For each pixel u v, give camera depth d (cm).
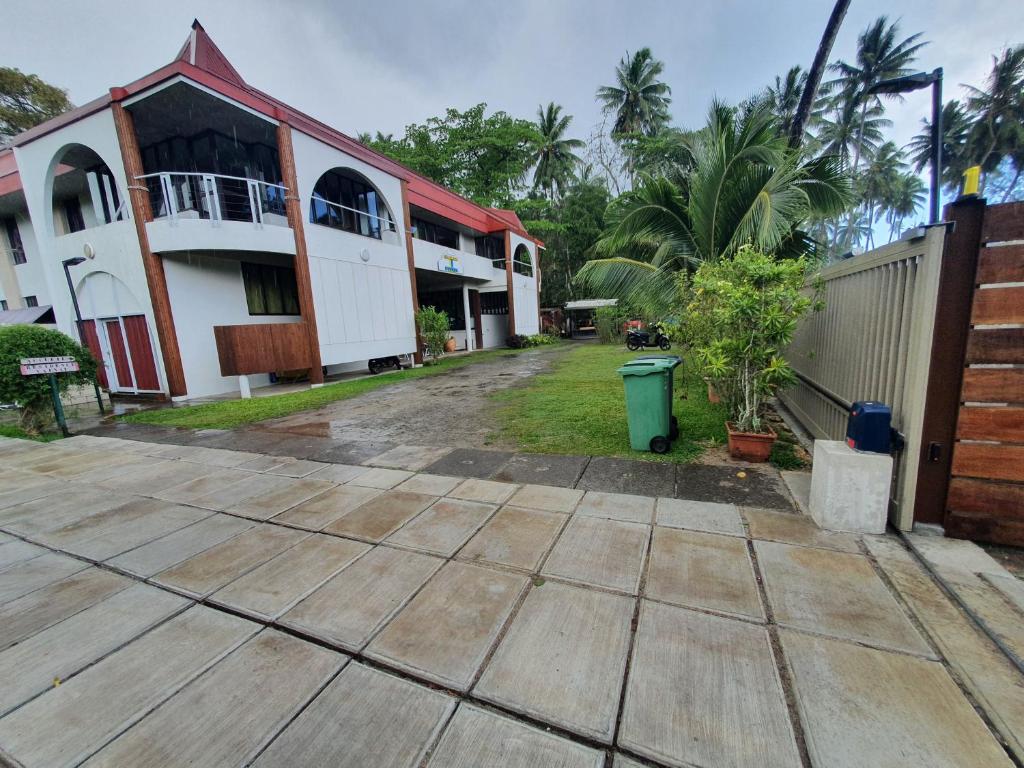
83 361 755
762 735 138
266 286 1129
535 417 593
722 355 382
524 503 320
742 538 257
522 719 148
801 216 617
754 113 673
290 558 262
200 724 152
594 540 262
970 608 190
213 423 678
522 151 2792
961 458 238
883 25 2581
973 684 153
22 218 1338
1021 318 221
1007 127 2475
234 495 371
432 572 239
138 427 684
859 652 169
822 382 425
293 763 137
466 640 186
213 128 984
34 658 189
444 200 1642
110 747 145
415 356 1401
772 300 370
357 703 158
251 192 908
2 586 247
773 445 425
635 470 374
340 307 1089
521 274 2227
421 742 142
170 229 859
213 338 1000
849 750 132
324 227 1038
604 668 167
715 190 691
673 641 179
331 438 548
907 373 249
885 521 254
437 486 363
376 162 1203
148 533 308
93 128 884
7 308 1431
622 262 809
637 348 1633
